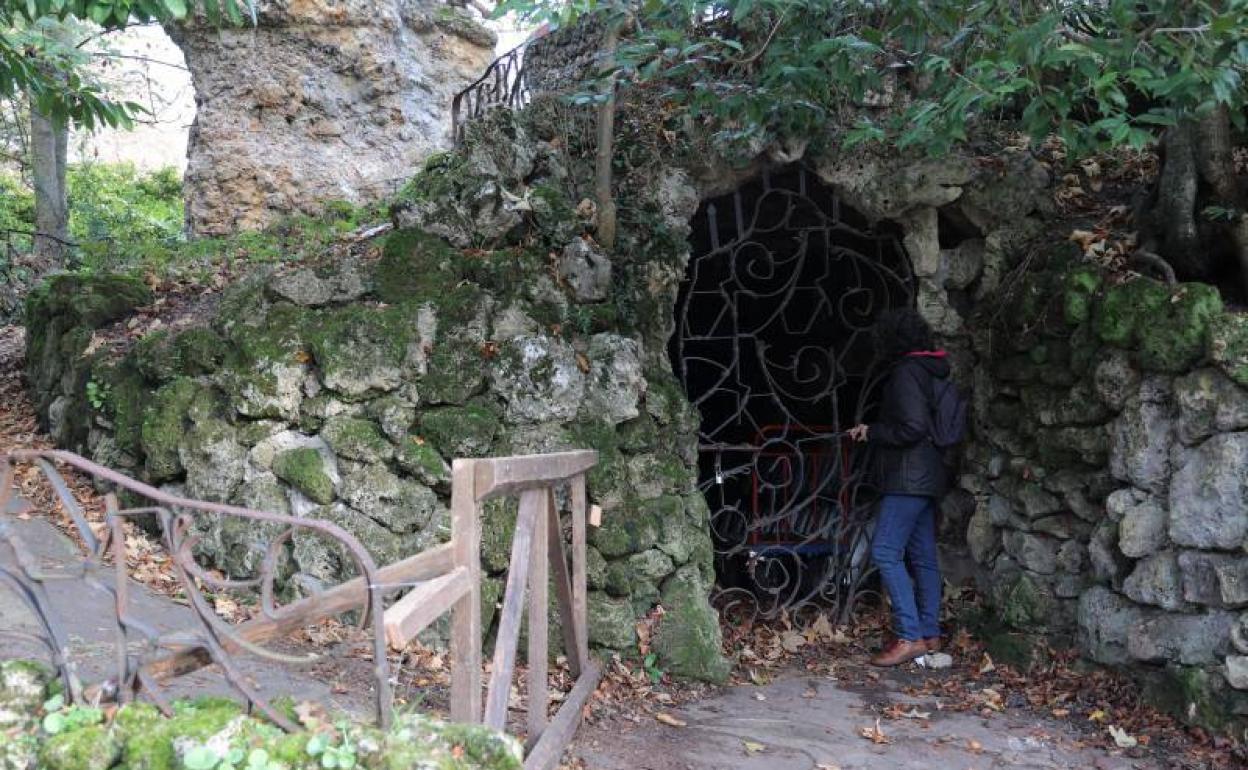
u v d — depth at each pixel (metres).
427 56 9.18
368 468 4.50
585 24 6.29
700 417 5.23
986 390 5.33
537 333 4.78
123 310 5.60
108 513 2.14
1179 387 4.15
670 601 4.79
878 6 4.62
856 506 5.77
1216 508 3.99
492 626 4.47
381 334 4.55
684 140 5.32
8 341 7.92
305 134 8.30
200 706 2.17
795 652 5.29
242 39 8.11
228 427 4.62
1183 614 4.12
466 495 2.62
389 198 7.95
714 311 6.68
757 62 5.22
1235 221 4.45
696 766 3.71
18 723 2.11
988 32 3.93
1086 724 4.25
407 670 4.07
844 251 5.64
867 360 6.15
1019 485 5.02
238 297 4.87
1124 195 5.31
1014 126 5.54
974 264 5.50
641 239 5.20
